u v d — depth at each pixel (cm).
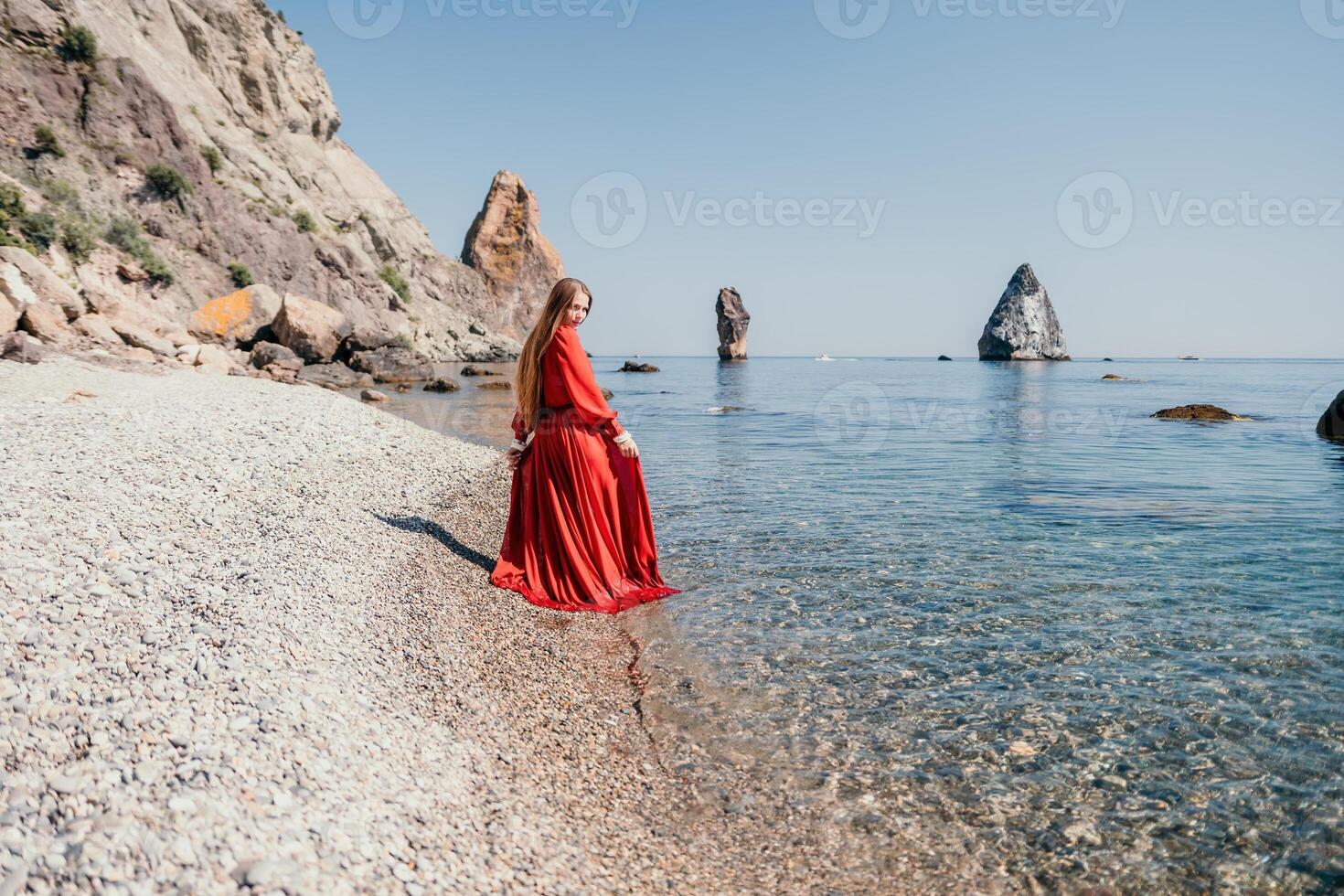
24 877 211
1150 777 364
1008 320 11469
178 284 3994
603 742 395
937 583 649
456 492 960
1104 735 401
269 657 377
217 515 637
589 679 469
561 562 611
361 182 8056
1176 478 1189
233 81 6569
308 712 336
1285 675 464
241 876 224
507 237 10519
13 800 243
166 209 4284
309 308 3609
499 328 9875
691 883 290
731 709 435
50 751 273
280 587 487
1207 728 405
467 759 347
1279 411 2508
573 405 611
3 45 3872
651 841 315
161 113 4412
